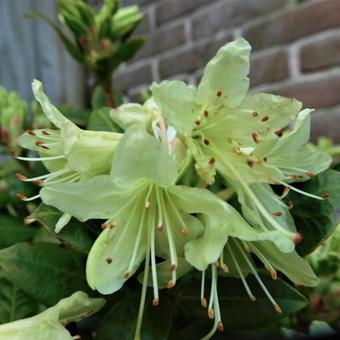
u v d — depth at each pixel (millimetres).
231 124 369
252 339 470
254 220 354
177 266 360
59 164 394
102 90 689
